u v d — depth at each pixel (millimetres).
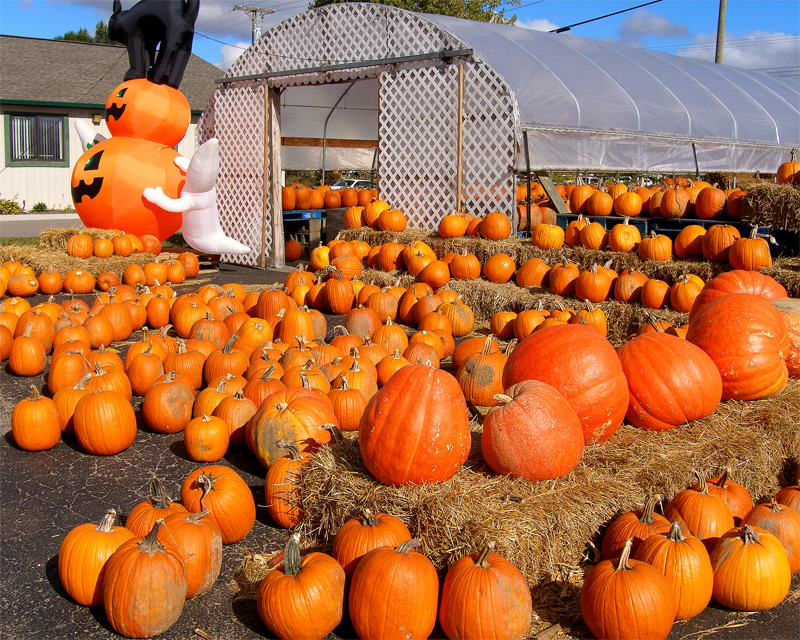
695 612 2648
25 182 18734
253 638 2525
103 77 21234
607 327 6512
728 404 3887
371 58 10016
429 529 2727
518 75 9383
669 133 11109
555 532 2828
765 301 4121
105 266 9086
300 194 12547
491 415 3041
